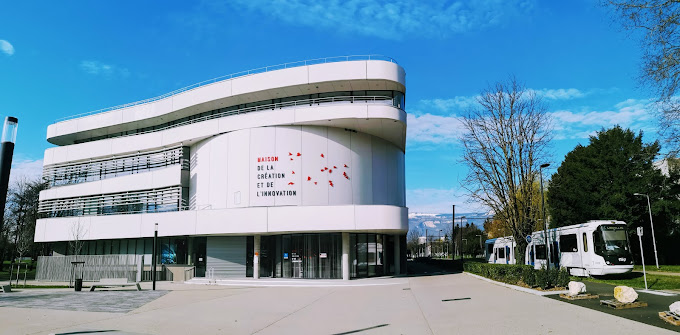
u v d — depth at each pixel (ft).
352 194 108.06
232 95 112.98
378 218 98.12
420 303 56.85
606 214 136.77
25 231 176.55
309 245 105.50
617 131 143.95
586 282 76.84
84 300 66.03
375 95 109.81
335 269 102.63
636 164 138.21
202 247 115.96
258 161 107.55
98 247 136.98
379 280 99.30
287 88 108.78
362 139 112.06
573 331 33.09
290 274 106.42
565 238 99.66
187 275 113.19
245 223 103.19
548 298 53.47
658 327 33.22
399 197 127.34
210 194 114.52
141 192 128.26
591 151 148.05
